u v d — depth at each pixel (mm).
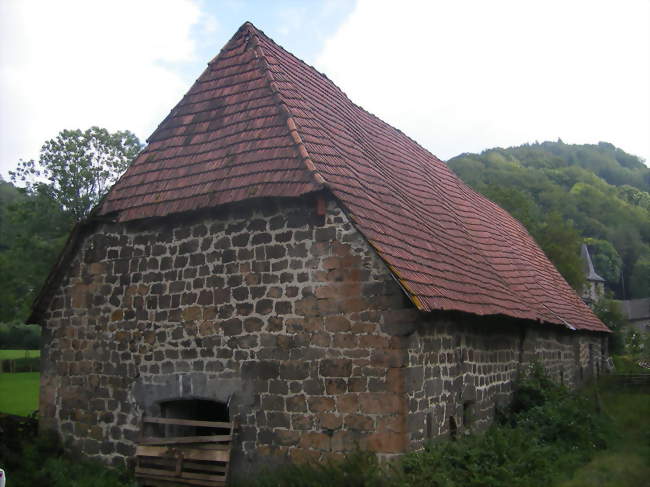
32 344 44688
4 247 39094
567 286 22344
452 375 9539
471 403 10414
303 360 8391
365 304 8078
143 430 9539
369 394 7902
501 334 12234
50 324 11102
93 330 10492
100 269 10555
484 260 13289
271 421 8492
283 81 11039
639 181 108062
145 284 9992
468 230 14586
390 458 7660
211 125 10609
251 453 8578
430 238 10586
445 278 9375
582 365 19859
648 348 34750
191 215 9602
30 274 32250
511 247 17719
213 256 9359
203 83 11492
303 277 8555
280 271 8742
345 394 8047
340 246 8352
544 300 15867
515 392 12812
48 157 33438
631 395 18203
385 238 8562
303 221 8672
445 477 7340
